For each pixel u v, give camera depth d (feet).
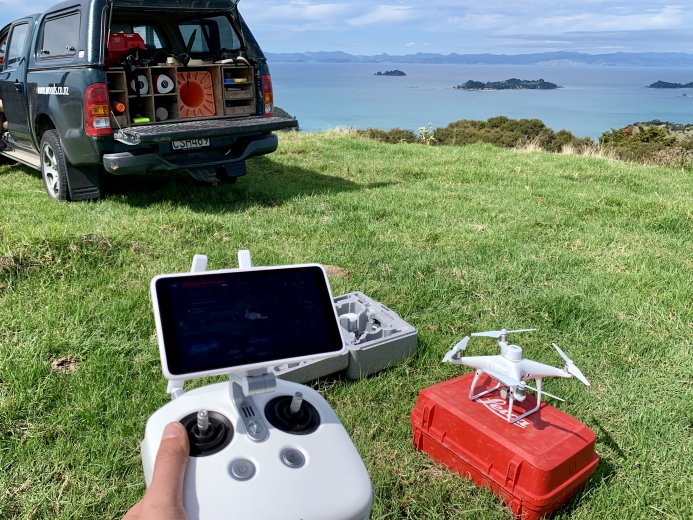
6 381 7.89
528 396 7.14
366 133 44.16
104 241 12.44
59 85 16.11
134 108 16.99
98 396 7.73
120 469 6.68
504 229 15.88
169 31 19.80
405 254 13.42
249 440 3.40
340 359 8.43
